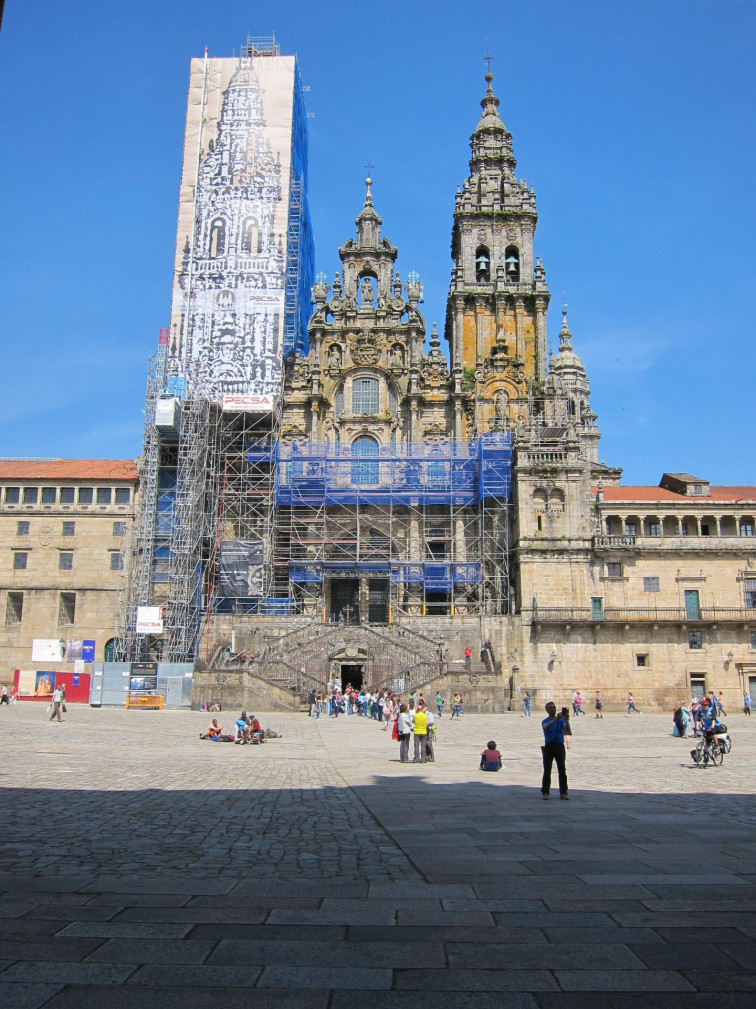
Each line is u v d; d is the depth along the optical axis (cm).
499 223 8838
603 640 7044
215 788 2119
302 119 9156
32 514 7619
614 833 1470
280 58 8438
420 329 8425
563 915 952
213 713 5716
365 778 2352
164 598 7119
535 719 5431
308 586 7681
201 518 7306
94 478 7631
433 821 1606
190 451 7319
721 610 7125
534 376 8338
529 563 7262
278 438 7925
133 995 722
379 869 1188
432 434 8225
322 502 7706
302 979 761
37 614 7450
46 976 761
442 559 7838
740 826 1541
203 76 8425
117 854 1294
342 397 8312
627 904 997
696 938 873
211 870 1182
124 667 6206
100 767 2566
